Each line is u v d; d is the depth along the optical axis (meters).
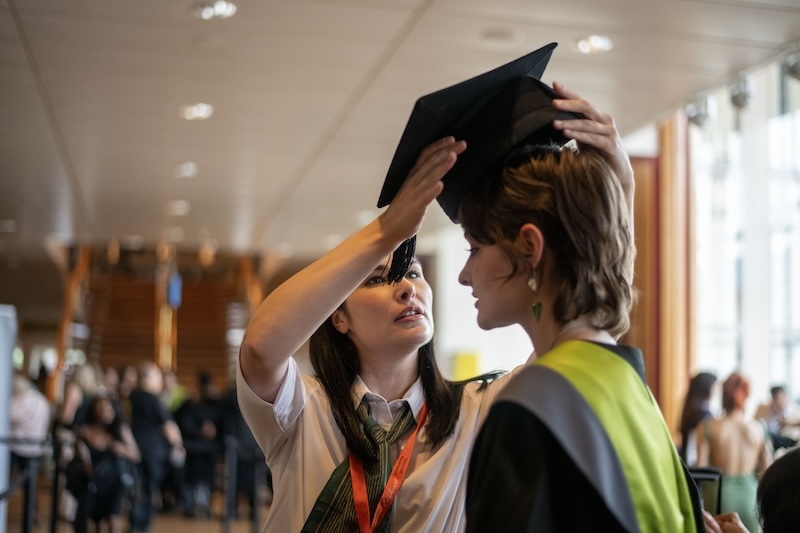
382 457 1.76
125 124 8.07
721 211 12.34
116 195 11.35
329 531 1.73
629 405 1.15
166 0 5.35
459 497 1.78
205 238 14.91
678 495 1.19
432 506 1.74
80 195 11.39
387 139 8.42
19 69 6.63
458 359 13.86
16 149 9.09
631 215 1.32
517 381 1.14
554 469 1.09
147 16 5.60
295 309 1.57
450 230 14.12
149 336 21.55
